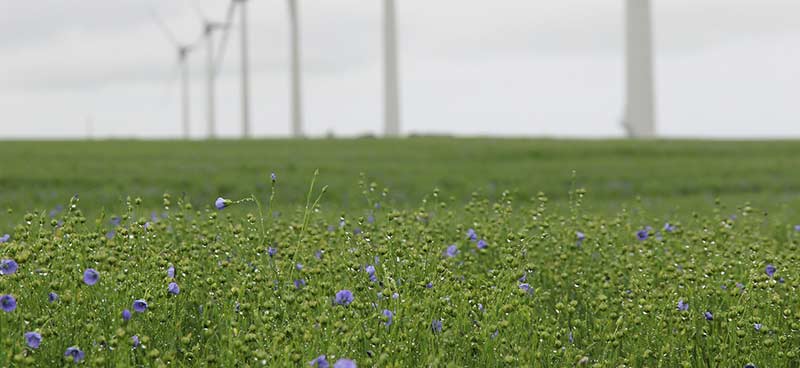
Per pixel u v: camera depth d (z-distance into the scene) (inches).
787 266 530.9
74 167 2025.1
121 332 340.5
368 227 603.8
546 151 2664.9
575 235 634.8
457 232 642.2
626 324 433.4
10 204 1293.1
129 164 2148.1
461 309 423.2
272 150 2832.2
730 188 1865.2
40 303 407.2
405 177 1875.0
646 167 2237.9
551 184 1828.2
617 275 548.1
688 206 1282.0
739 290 462.3
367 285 445.4
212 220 548.7
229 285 468.1
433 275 463.8
